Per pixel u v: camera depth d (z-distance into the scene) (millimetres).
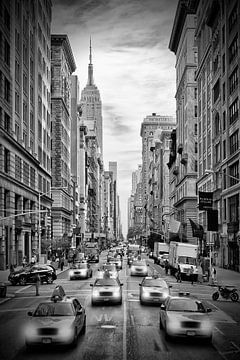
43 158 93812
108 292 29109
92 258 88500
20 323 23469
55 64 114875
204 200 51625
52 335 16734
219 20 75375
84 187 170125
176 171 126188
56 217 108750
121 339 19141
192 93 110125
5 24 64562
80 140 169875
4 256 61688
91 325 22328
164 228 158875
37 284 36656
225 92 70312
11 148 64812
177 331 18297
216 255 76375
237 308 30609
